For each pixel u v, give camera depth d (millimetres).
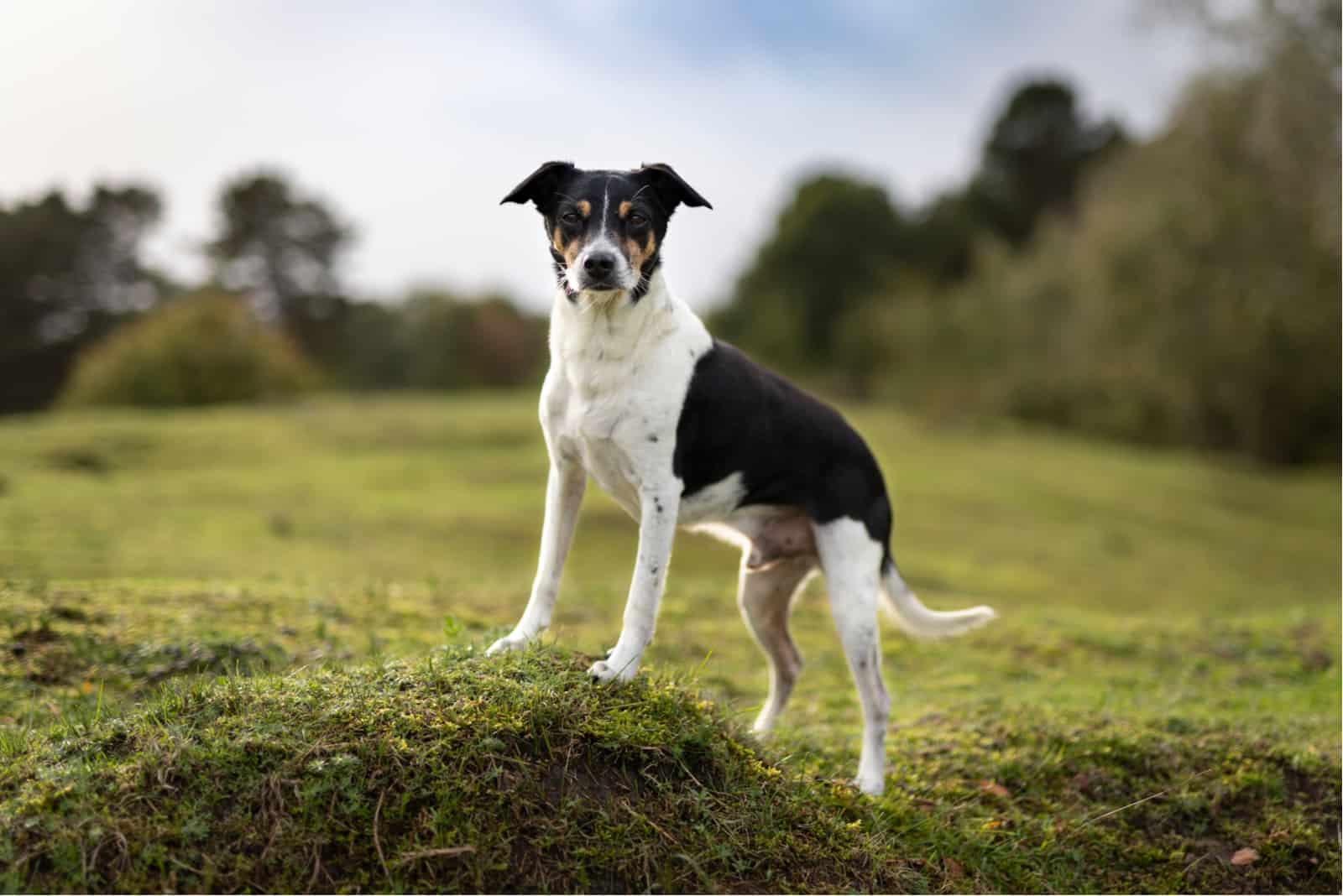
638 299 4129
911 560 14133
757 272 45125
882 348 38688
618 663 4043
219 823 3277
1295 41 19359
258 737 3479
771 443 4500
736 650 7270
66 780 3379
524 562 12516
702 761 3902
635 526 14664
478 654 4141
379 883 3238
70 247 36906
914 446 25875
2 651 5102
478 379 37906
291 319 45312
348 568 10602
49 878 3107
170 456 16734
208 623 5910
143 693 4828
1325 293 24516
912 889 3842
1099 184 30844
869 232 44312
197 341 25266
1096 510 20469
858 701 6363
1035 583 13742
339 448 19109
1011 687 6773
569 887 3365
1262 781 4805
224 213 45000
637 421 4148
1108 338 29406
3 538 9500
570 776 3635
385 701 3713
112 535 10398
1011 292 34500
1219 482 25734
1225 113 22875
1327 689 6789
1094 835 4500
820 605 9016
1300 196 21281
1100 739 5129
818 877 3719
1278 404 29578
